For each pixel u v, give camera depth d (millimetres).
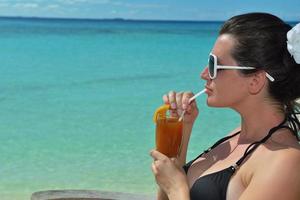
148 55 38812
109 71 28594
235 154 2340
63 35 64625
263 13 2283
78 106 17000
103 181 8211
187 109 2682
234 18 2309
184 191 2289
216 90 2314
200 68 30297
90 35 66312
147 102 18156
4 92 20234
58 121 14125
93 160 9578
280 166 2045
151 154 2443
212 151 2531
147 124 13758
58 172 8727
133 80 24812
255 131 2299
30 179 8289
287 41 2164
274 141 2186
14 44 48406
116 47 46875
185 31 87500
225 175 2225
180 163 2467
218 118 13500
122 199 4820
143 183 8109
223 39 2279
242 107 2307
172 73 27812
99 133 12422
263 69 2201
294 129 2309
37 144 11086
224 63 2264
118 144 11086
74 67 30453
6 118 14570
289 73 2203
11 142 11289
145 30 89500
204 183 2256
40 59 34688
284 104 2270
